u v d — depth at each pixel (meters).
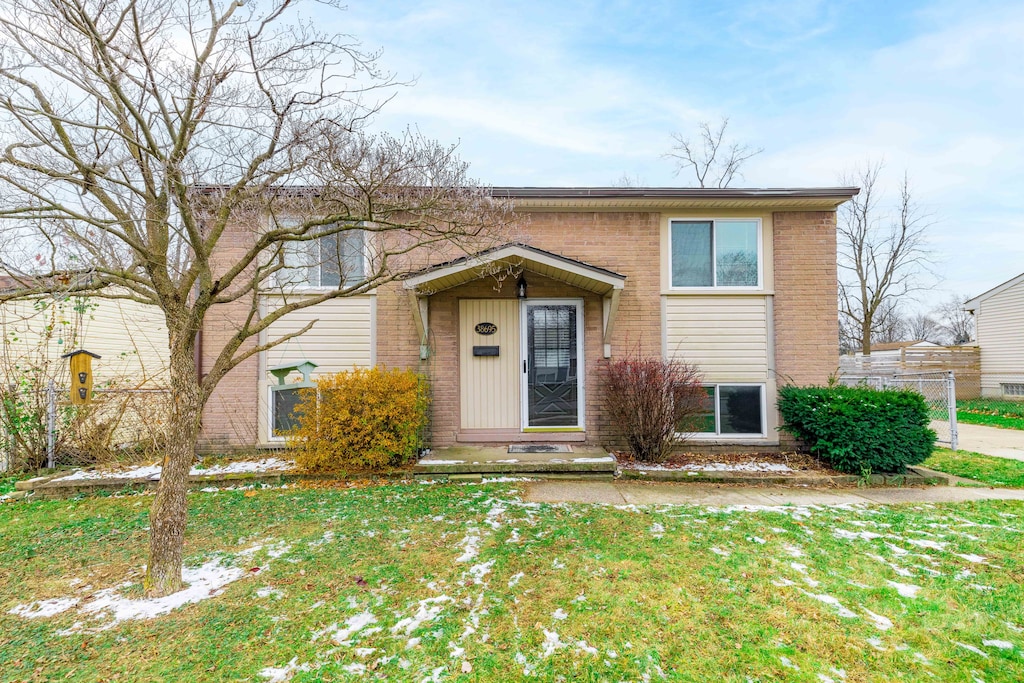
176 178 3.55
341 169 4.07
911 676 2.71
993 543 4.51
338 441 6.90
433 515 5.34
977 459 8.52
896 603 3.46
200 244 3.71
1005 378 19.61
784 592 3.61
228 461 7.64
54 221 3.91
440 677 2.72
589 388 8.31
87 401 7.53
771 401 8.30
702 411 7.78
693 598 3.53
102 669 2.84
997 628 3.15
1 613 3.51
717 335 8.38
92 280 3.71
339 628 3.21
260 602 3.55
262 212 4.52
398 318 8.23
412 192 4.86
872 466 6.93
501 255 7.09
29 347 8.70
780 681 2.66
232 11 3.65
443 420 8.23
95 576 4.09
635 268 8.38
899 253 23.17
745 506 5.75
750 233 8.46
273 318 4.13
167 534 3.75
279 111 3.82
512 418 8.38
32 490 6.74
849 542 4.56
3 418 7.91
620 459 7.75
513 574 3.92
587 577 3.85
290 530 4.94
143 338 11.26
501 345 8.41
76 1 3.30
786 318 8.33
